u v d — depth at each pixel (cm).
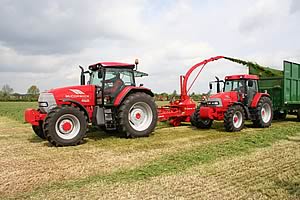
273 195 423
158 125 1220
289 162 595
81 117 812
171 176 510
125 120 887
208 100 1080
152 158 643
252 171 536
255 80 1156
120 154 685
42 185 475
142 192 438
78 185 471
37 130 895
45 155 684
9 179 506
